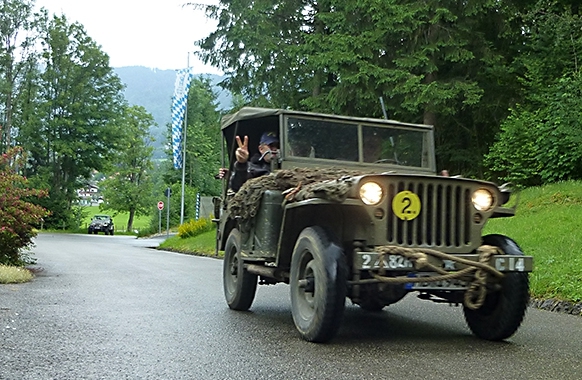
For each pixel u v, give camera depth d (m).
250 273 8.01
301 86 25.55
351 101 22.69
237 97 31.75
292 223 6.51
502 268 5.97
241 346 5.92
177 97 38.69
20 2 63.00
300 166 7.60
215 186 70.19
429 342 6.25
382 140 8.04
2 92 61.53
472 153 23.55
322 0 23.33
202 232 29.64
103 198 75.25
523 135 18.64
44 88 64.69
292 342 6.11
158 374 4.87
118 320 7.26
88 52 65.00
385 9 20.95
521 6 22.78
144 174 75.88
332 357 5.48
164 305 8.59
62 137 64.38
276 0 26.11
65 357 5.38
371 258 5.71
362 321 7.65
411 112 21.41
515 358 5.57
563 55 20.38
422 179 5.95
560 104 17.11
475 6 21.39
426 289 5.96
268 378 4.78
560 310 8.92
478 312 6.51
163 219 57.06
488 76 22.81
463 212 6.06
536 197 16.12
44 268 14.53
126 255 21.00
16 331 6.44
